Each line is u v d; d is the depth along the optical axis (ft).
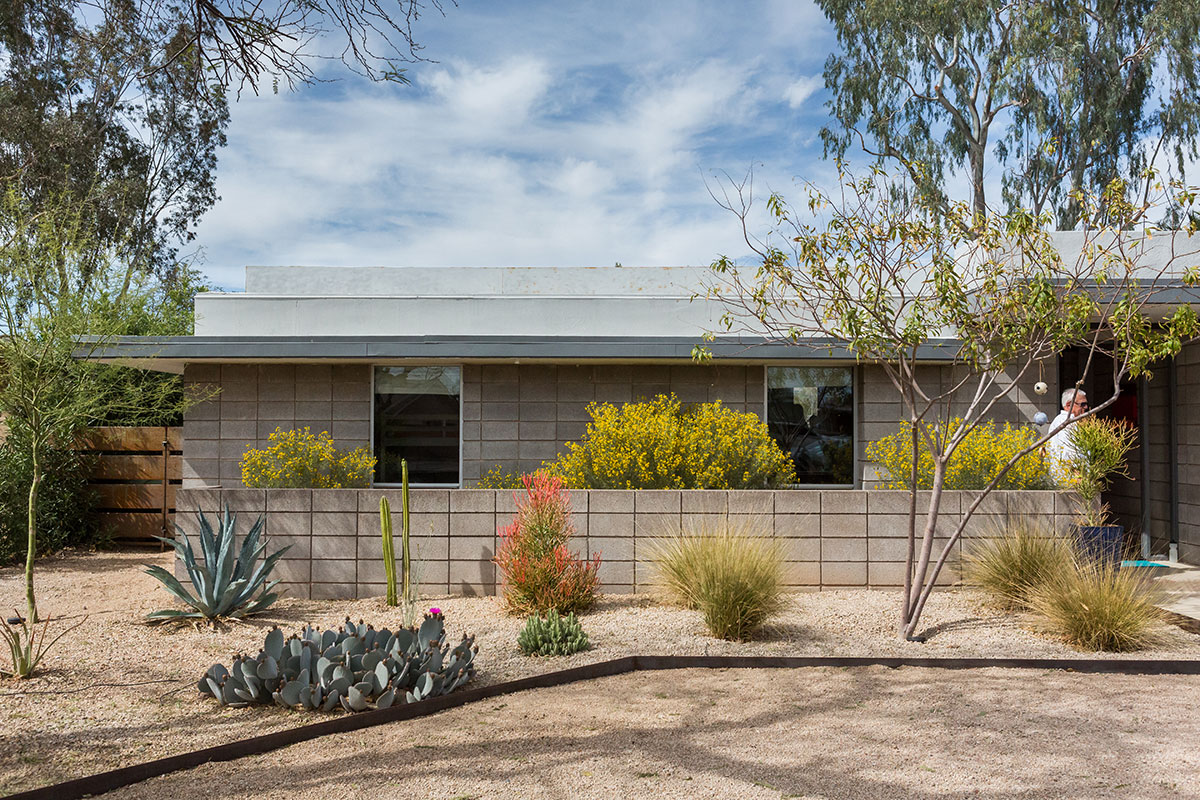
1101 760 14.02
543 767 13.84
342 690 16.66
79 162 61.62
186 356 33.88
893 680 19.03
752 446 31.55
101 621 24.25
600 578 27.58
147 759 14.24
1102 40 70.85
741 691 18.21
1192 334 21.15
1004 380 36.06
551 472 32.60
